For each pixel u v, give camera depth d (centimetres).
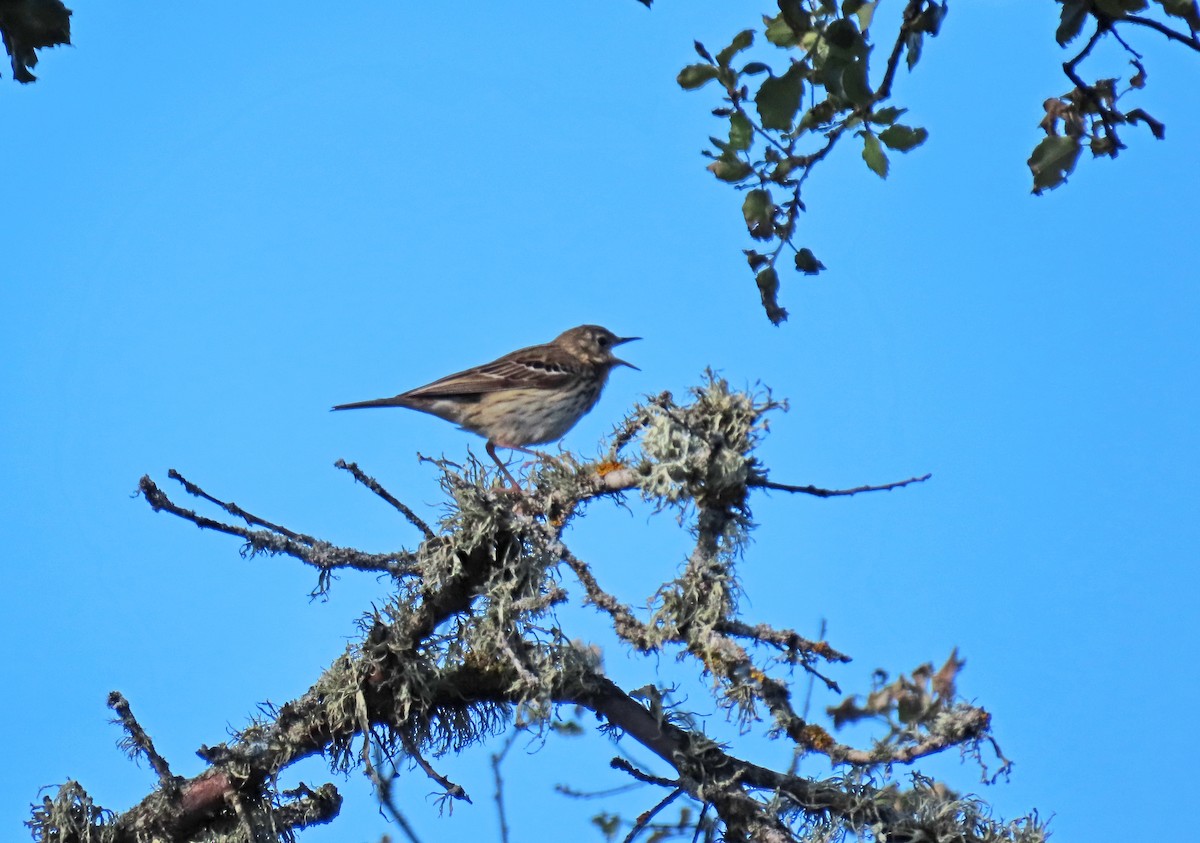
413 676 1157
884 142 1012
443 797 1172
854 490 1130
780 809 1083
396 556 1146
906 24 966
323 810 1203
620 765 1144
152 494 1075
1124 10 943
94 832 1169
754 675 1076
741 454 1123
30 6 843
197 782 1185
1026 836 1059
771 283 1107
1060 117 1058
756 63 1059
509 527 1123
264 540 1103
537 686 1099
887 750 1053
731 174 1074
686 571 1106
